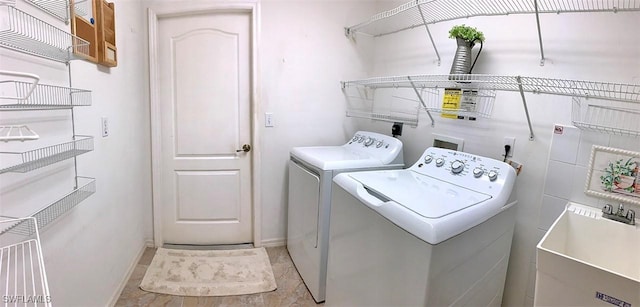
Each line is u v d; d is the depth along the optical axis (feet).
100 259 5.47
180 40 7.74
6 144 3.28
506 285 5.26
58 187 4.21
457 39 5.49
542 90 4.53
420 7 5.74
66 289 4.42
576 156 4.37
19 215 3.49
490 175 4.73
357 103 8.75
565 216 4.14
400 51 7.69
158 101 7.85
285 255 8.17
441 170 5.43
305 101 8.29
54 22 4.05
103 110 5.51
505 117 5.23
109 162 5.80
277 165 8.36
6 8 3.20
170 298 6.29
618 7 3.88
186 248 8.34
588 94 4.07
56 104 3.89
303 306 6.20
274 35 7.80
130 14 6.78
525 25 4.89
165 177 8.20
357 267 4.52
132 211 7.13
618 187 4.02
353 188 4.66
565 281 3.04
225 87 8.01
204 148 8.18
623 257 3.82
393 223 3.77
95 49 5.06
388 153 6.64
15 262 3.40
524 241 5.01
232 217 8.59
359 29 8.28
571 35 4.35
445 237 3.36
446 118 6.33
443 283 3.51
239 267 7.48
